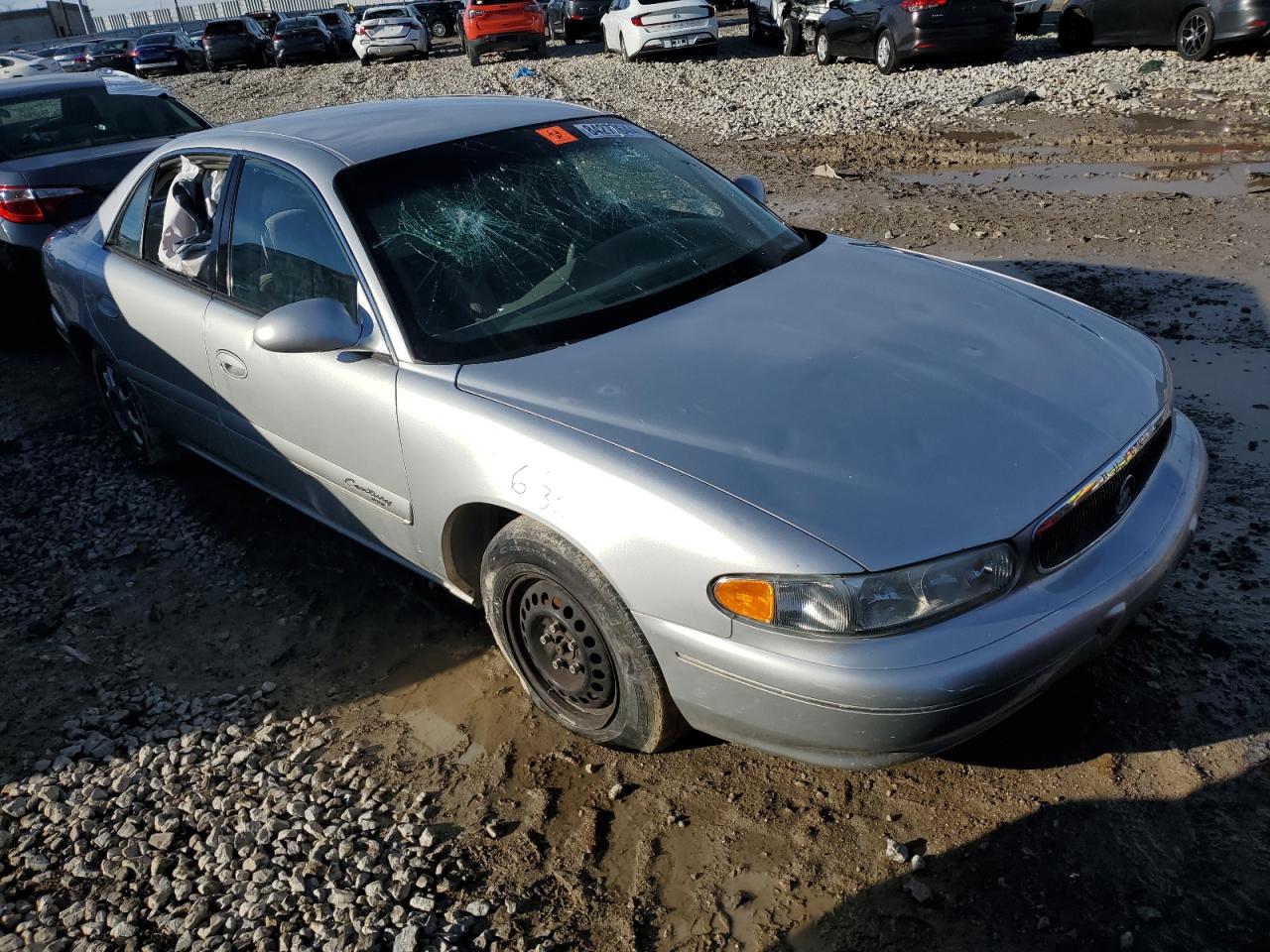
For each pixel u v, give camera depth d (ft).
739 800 9.00
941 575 7.43
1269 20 39.63
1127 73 41.57
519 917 8.09
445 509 9.73
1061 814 8.46
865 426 8.27
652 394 8.85
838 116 40.83
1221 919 7.45
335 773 9.86
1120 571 8.19
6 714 11.18
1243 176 27.07
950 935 7.59
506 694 10.71
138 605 13.08
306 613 12.55
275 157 11.80
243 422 12.57
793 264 11.38
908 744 7.53
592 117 13.01
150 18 226.58
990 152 32.68
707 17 65.21
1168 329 17.58
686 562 7.83
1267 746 8.86
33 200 21.34
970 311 10.17
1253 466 13.17
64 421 19.31
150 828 9.40
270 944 8.04
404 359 10.01
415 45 89.66
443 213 10.85
